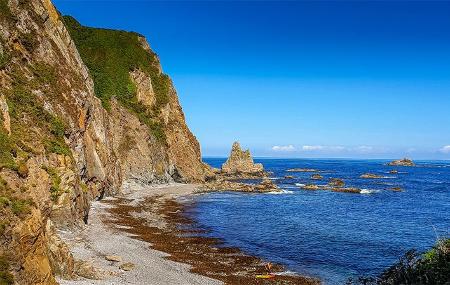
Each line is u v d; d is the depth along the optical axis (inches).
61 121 1785.2
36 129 1507.1
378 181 5408.5
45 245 912.9
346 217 2421.3
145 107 4281.5
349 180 5506.9
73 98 2132.1
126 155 3695.9
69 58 2406.5
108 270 1103.6
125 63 4357.8
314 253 1533.0
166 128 4451.3
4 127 1079.0
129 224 1916.8
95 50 4281.5
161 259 1326.3
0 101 1135.6
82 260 1158.3
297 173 7135.8
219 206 2810.0
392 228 2071.9
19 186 877.8
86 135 2460.6
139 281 1041.5
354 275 1266.0
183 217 2268.7
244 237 1779.0
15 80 1658.5
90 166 2519.7
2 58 1649.9
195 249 1524.4
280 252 1537.9
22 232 755.4
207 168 5187.0
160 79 4776.1
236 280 1170.0
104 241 1475.1
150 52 4931.1
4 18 1822.1
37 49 1998.0
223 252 1503.4
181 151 4530.0
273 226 2069.4
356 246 1656.0
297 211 2642.7
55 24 2422.5
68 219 1515.7
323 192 3922.2
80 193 1672.0
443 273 490.6
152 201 2910.9
